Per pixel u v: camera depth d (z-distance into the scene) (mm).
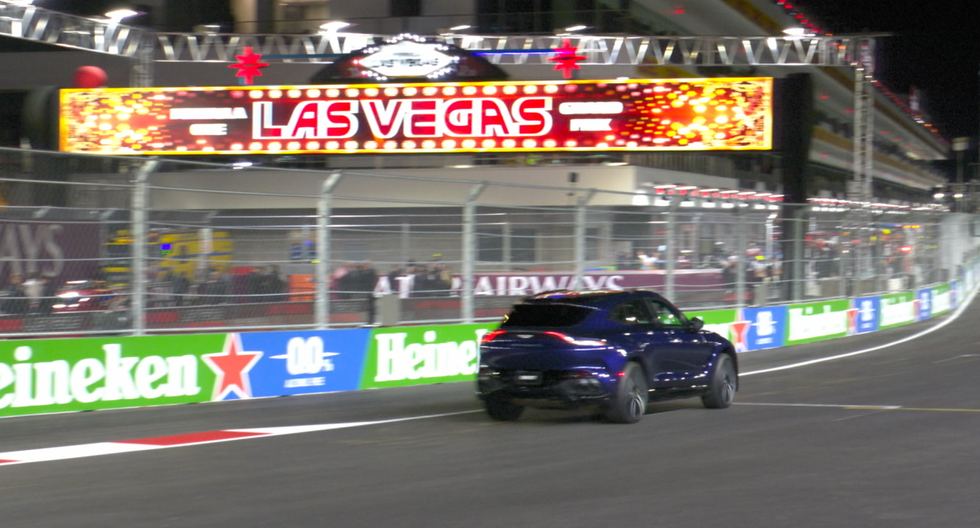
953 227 33875
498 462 8062
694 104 23859
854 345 20734
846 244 23688
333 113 26047
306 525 5969
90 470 7793
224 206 13742
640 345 10359
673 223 17984
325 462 8109
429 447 8859
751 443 8844
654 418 10695
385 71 26812
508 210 15406
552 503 6504
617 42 31906
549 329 10180
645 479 7273
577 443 9000
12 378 10609
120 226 11523
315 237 13289
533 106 25000
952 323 26578
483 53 32906
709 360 11344
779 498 6582
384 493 6855
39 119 26844
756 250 20359
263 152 26297
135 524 6012
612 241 16797
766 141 23453
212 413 11188
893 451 8336
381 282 13977
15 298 10711
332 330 13383
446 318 14734
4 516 6242
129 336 11500
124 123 26625
